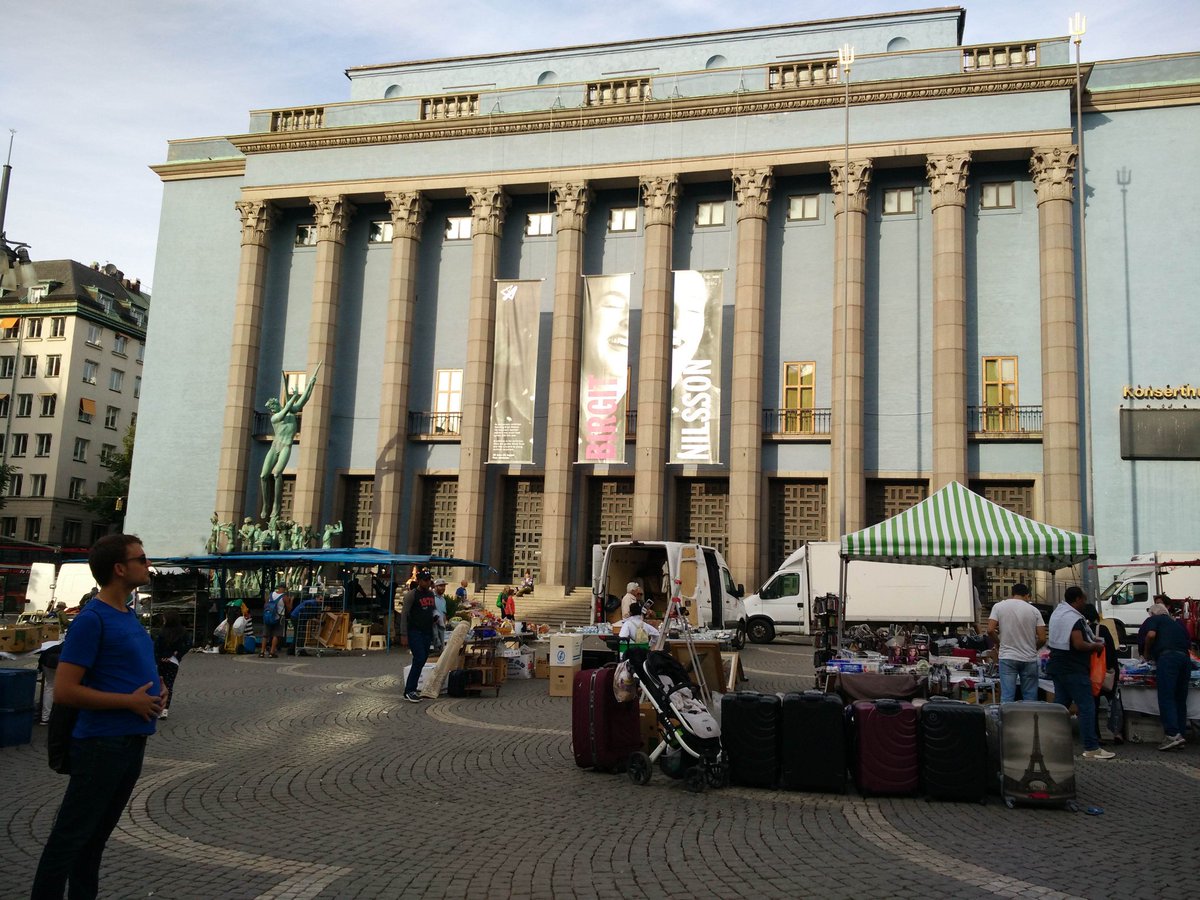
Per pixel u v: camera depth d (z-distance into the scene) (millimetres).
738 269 34656
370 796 8602
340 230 38969
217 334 40938
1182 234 32219
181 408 40656
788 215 35906
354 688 16844
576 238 36344
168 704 13227
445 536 37656
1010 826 7941
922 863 6797
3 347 64375
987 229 33906
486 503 36688
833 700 9305
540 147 37156
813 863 6750
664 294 35219
